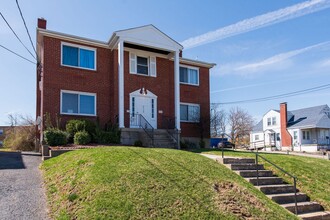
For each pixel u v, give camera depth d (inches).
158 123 813.2
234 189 334.0
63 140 585.3
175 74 808.3
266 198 345.4
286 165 489.4
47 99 673.0
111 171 327.6
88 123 654.5
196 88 923.4
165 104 834.8
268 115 1849.2
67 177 340.5
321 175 476.7
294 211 350.0
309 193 402.9
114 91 741.3
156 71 832.9
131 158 375.2
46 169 407.2
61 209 270.5
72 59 719.1
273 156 561.9
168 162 375.9
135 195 283.9
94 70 743.7
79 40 723.4
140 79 800.9
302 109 1846.7
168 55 851.4
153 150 433.1
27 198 298.0
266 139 1831.9
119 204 267.4
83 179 317.7
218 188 328.2
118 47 738.8
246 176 408.5
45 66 679.1
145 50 813.9
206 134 915.4
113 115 735.1
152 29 779.4
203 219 264.7
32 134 813.9
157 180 317.4
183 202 283.9
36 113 816.3
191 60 912.3
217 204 291.4
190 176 341.7
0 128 1395.2
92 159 374.0
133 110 776.9
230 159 449.7
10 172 393.4
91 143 628.1
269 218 289.7
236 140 2090.3
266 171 433.7
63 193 302.4
